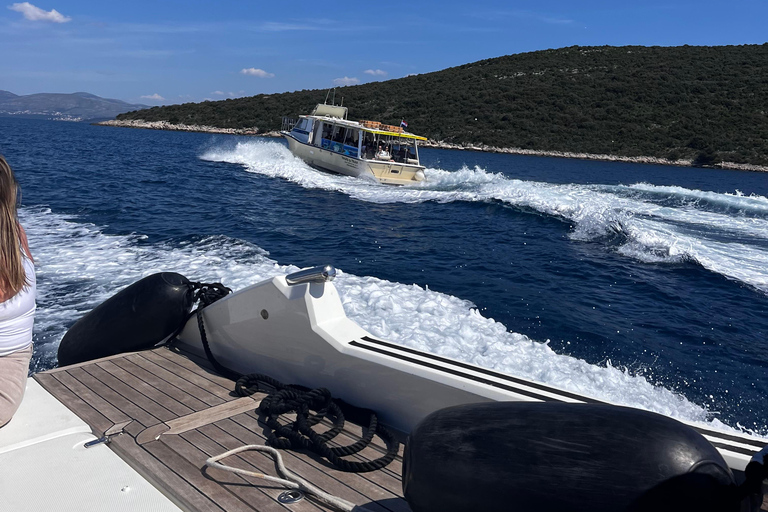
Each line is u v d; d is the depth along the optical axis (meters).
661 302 8.12
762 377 5.66
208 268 8.00
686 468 1.44
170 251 9.04
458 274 9.18
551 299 7.89
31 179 17.52
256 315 3.13
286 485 2.11
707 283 9.12
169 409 2.78
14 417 2.65
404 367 2.55
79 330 3.64
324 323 2.92
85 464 2.29
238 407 2.81
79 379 3.12
